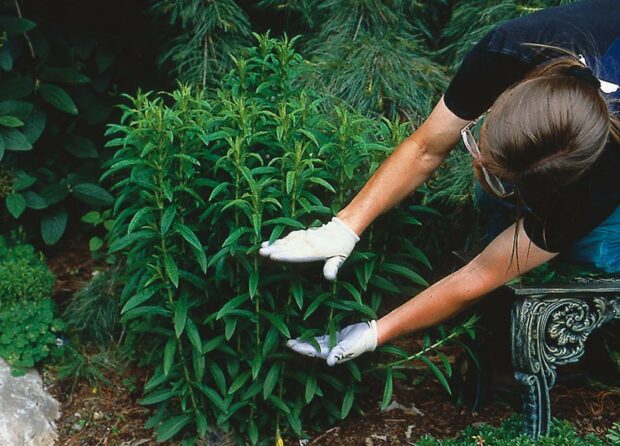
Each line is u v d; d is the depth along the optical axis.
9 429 2.66
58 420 2.83
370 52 3.15
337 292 2.47
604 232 2.29
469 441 2.49
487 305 2.60
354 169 2.44
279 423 2.63
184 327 2.40
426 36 3.51
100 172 3.83
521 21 2.11
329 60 3.18
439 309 2.30
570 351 2.40
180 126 2.27
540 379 2.41
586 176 1.99
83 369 2.98
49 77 3.59
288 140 2.32
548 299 2.34
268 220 2.26
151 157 2.26
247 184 2.30
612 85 2.03
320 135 2.41
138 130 2.25
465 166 2.94
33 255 3.39
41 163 3.77
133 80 3.85
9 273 3.10
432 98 3.17
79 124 3.85
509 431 2.52
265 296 2.40
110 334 3.19
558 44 2.06
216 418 2.61
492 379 2.72
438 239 3.17
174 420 2.59
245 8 3.62
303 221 2.46
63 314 3.26
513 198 2.21
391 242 2.54
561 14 2.13
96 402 2.89
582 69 1.90
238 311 2.36
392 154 2.29
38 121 3.57
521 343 2.36
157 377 2.54
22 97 3.54
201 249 2.27
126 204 3.44
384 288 2.48
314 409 2.63
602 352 2.90
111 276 3.28
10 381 2.83
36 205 3.55
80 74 3.59
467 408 2.78
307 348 2.38
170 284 2.40
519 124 1.82
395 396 2.85
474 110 2.17
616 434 2.52
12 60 3.47
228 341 2.54
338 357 2.34
